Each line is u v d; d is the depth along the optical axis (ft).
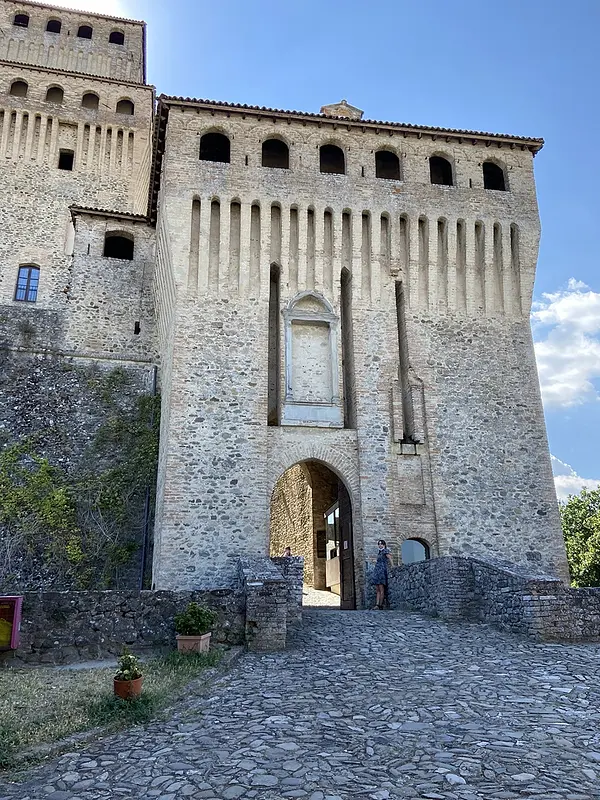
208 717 29.09
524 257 84.58
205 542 67.15
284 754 23.84
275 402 78.79
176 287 75.25
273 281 80.74
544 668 39.04
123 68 137.90
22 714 28.48
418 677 36.88
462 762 22.77
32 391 86.79
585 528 139.23
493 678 36.55
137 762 23.53
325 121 83.25
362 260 81.82
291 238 80.89
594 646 46.06
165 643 43.62
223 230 78.02
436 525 73.10
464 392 78.95
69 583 74.84
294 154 82.58
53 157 118.01
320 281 79.66
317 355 78.13
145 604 44.45
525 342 82.23
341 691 33.68
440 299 82.43
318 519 106.42
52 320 92.79
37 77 122.21
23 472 80.59
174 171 78.79
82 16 139.95
